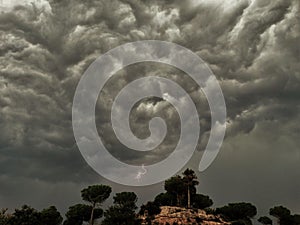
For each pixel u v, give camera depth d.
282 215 163.25
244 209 166.00
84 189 151.25
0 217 110.69
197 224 140.12
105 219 131.62
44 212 144.88
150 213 150.88
